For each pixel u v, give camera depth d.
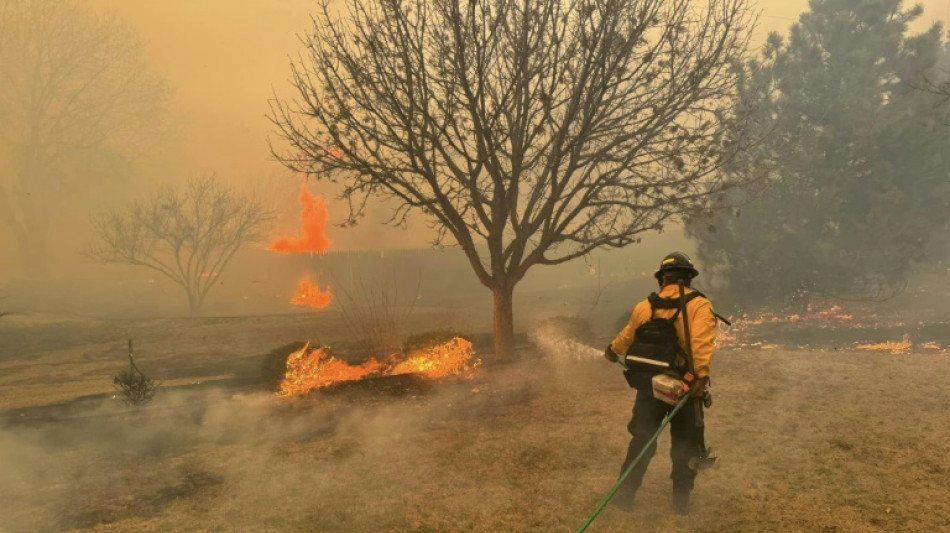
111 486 5.45
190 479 5.58
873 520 4.40
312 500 5.03
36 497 5.23
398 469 5.66
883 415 6.80
